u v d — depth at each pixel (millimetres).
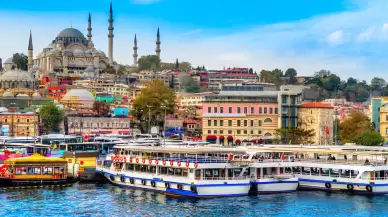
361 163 120812
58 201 107688
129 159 124875
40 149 167750
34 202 106500
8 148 171875
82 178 129875
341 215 98375
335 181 119562
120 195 114562
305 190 122375
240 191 112938
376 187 115812
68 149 171875
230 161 114438
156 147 127312
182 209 101625
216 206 104188
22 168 121688
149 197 112625
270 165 118188
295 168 126312
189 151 117500
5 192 115812
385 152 123438
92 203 106438
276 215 98062
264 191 115938
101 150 174500
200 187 109812
